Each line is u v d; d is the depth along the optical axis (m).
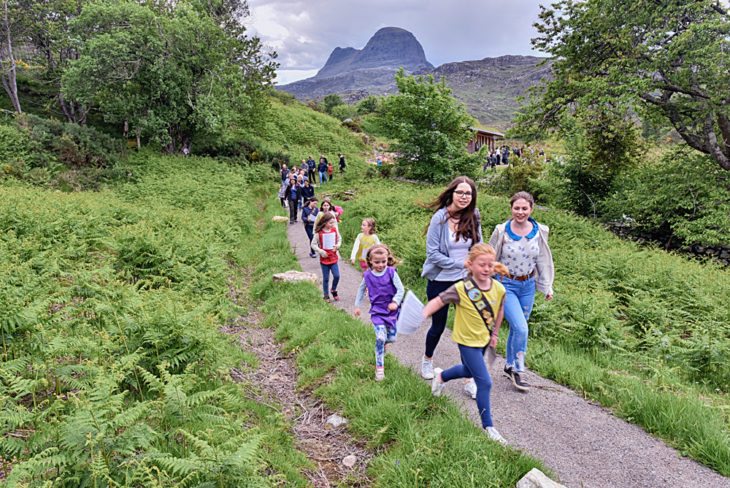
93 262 7.96
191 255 8.85
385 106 24.66
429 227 4.53
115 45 25.70
